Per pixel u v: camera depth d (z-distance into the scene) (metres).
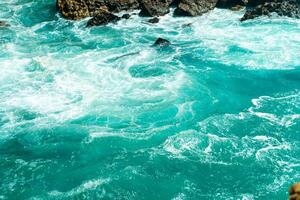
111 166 13.34
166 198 12.27
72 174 13.09
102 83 17.80
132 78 18.14
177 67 18.97
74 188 12.55
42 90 17.30
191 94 17.00
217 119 15.40
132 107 16.22
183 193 12.41
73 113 15.90
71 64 19.22
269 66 18.86
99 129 15.05
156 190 12.50
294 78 17.91
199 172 13.07
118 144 14.27
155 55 20.05
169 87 17.47
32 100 16.67
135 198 12.26
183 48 20.69
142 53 20.22
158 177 12.91
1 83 17.77
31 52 20.36
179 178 12.88
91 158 13.73
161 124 15.25
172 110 16.00
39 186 12.66
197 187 12.60
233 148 13.95
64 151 14.05
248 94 16.95
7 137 14.71
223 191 12.46
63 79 18.06
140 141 14.39
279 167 13.14
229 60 19.45
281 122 15.13
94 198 12.22
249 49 20.33
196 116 15.65
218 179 12.84
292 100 16.45
